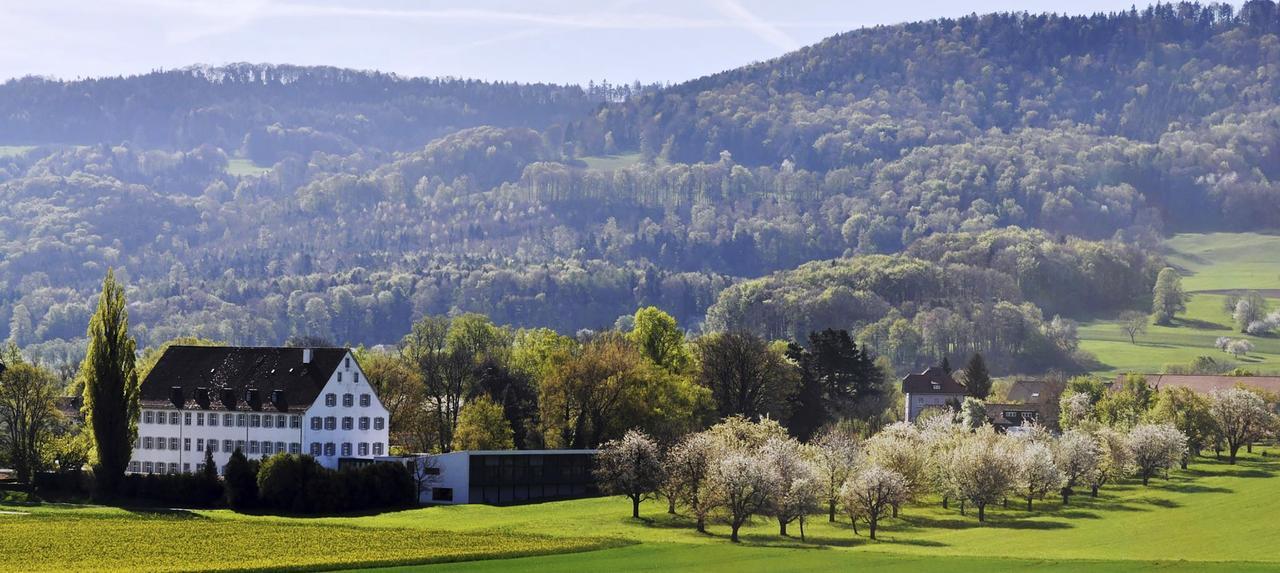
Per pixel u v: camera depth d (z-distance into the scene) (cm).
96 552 17062
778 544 19938
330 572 16138
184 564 16250
